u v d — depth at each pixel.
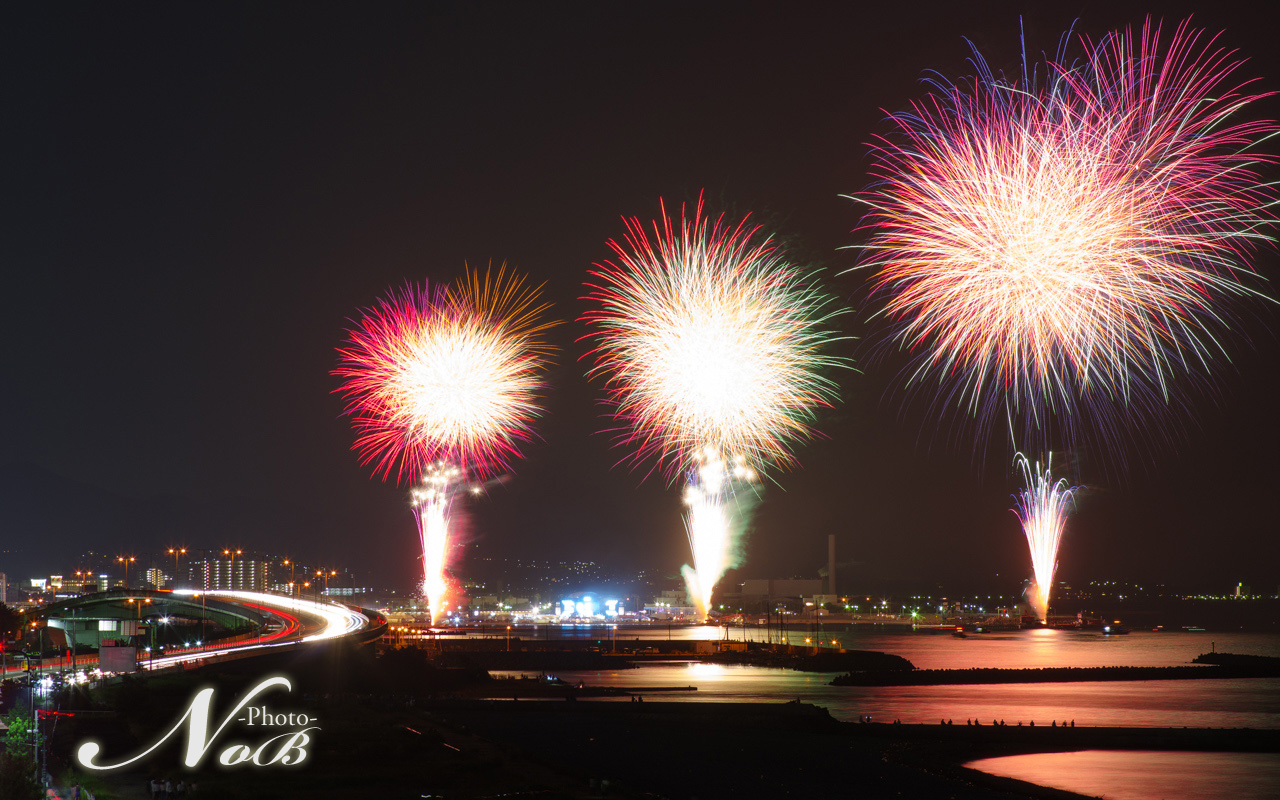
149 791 74.31
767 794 94.50
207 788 74.06
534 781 80.56
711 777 101.50
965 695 191.38
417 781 79.62
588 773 85.62
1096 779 105.44
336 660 177.50
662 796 89.19
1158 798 97.06
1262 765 112.94
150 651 181.25
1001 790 98.19
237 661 160.75
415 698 156.00
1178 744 123.44
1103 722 151.75
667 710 147.00
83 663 182.38
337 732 100.81
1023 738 127.25
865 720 136.25
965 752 120.25
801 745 121.44
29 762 66.44
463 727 112.31
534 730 129.25
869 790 97.00
